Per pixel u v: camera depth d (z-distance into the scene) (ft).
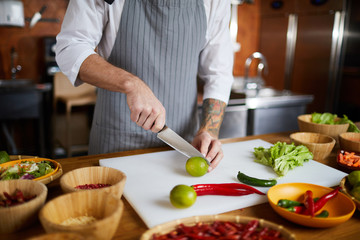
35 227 2.36
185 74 4.43
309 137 4.25
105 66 3.36
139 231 2.39
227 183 3.01
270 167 3.60
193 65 4.52
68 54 3.50
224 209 2.69
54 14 12.39
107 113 4.44
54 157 11.83
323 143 4.08
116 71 3.32
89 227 1.87
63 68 3.57
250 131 9.64
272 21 14.87
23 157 3.43
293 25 13.58
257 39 15.99
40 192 2.44
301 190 2.78
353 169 3.43
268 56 15.43
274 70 15.07
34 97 10.26
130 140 4.48
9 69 12.18
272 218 2.58
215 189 2.88
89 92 11.50
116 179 2.75
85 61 3.42
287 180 3.26
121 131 4.43
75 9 3.59
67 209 2.23
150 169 3.49
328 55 12.04
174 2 3.92
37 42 12.33
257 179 3.07
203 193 2.87
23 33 12.07
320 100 12.67
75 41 3.60
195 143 3.90
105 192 2.27
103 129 4.54
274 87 15.20
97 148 4.70
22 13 10.34
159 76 4.26
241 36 15.66
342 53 11.68
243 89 11.49
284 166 3.40
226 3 4.42
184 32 4.14
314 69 12.78
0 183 2.49
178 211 2.61
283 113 9.93
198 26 4.26
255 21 15.72
